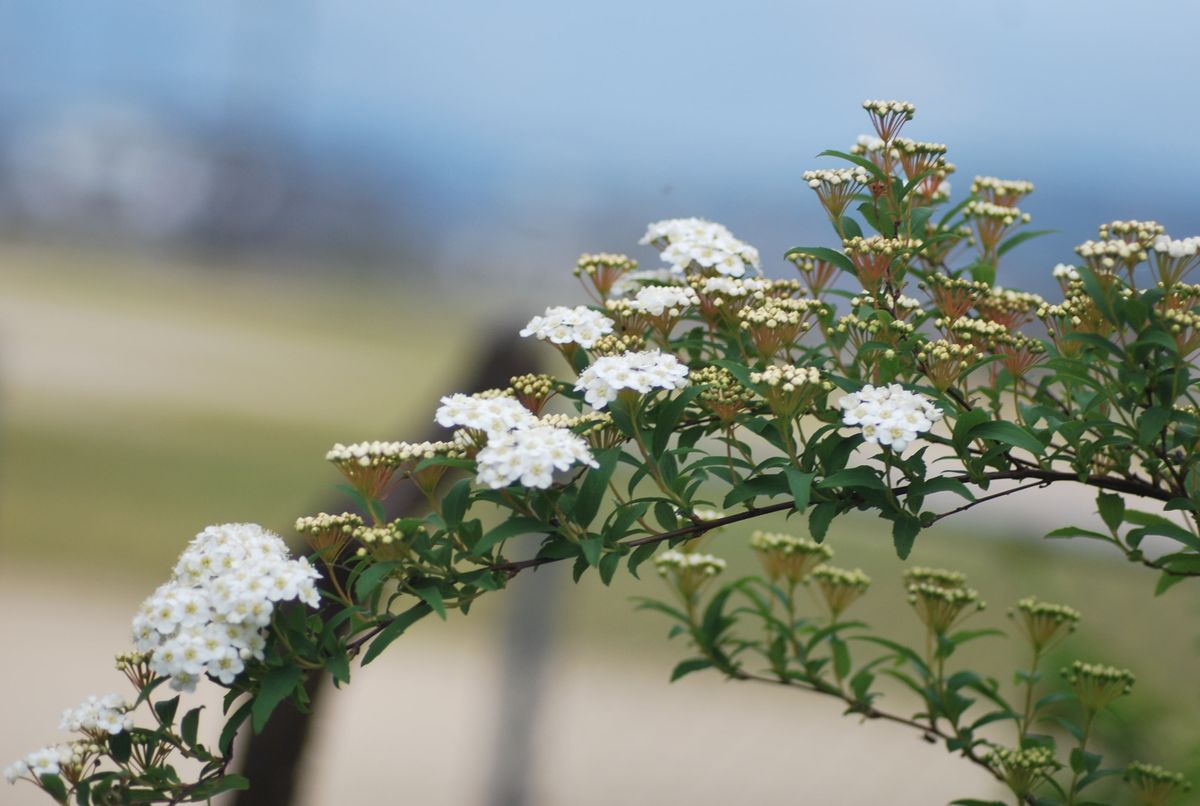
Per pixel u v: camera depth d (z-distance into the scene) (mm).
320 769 3010
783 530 3082
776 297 1636
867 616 3545
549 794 2768
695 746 3082
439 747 3305
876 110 1595
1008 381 1611
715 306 1615
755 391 1541
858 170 1604
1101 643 2029
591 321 1590
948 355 1552
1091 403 1546
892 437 1514
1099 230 1549
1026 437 1525
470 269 14398
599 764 2943
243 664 1534
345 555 1635
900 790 2822
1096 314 1572
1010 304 1631
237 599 1521
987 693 1697
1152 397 1540
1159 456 1550
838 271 1656
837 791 2818
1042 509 2484
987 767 1689
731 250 1631
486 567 1548
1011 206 1665
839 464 1535
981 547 2467
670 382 1535
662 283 1664
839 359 1606
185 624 1524
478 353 1953
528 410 1570
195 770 2451
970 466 1546
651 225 1654
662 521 1557
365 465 1554
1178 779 1661
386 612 1549
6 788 2973
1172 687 2006
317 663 1540
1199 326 1518
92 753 1554
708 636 1742
